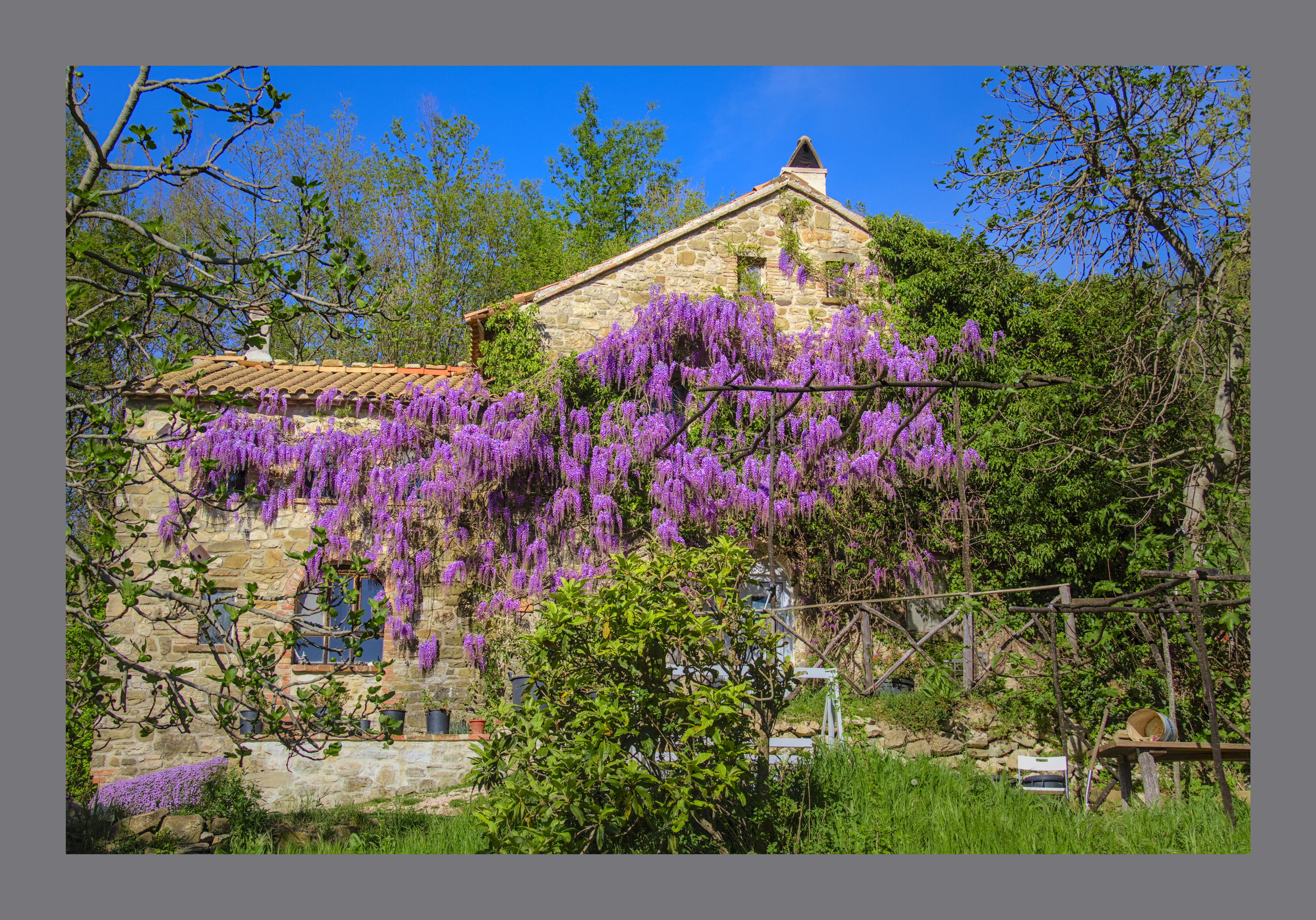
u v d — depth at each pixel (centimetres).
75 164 1500
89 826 772
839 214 1395
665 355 1272
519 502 1207
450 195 2275
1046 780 870
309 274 643
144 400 1122
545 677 600
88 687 583
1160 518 1149
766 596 1213
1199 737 888
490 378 1272
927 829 655
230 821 820
